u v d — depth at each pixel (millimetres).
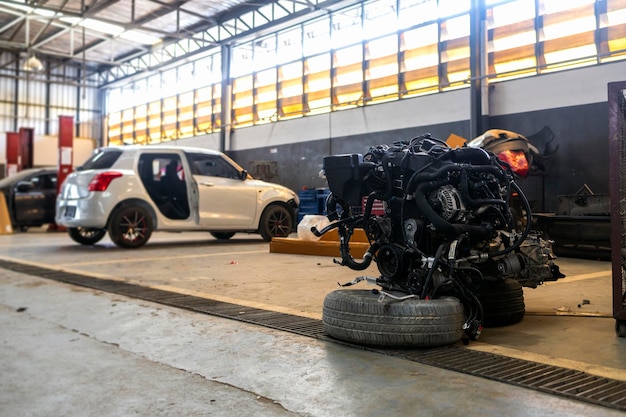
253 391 1954
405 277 2834
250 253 7094
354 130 12844
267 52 15102
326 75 13547
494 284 2936
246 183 8312
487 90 10211
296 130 14250
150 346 2611
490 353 2389
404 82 11914
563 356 2346
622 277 2756
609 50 8867
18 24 17891
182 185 8125
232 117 16219
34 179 12070
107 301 3740
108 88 22141
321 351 2453
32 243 8914
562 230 6641
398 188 2834
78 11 16094
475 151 2777
